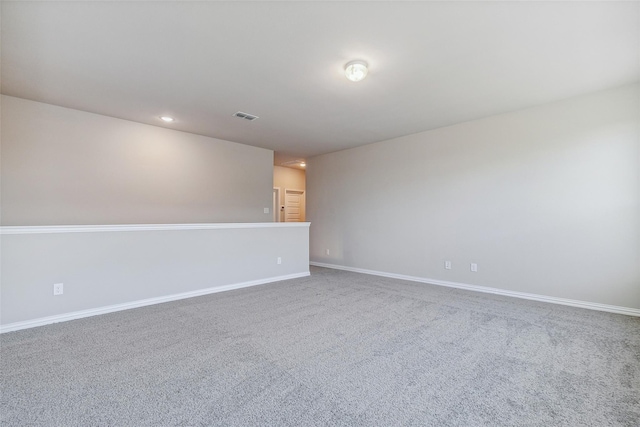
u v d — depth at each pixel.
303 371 2.04
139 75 3.02
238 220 5.73
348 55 2.63
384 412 1.62
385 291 4.27
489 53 2.59
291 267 5.23
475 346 2.42
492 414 1.60
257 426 1.50
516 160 3.96
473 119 4.32
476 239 4.32
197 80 3.12
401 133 5.04
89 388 1.83
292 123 4.52
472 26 2.22
